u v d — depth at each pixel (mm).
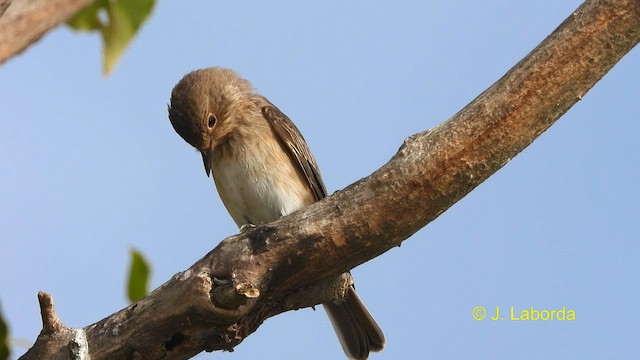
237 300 10281
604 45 10156
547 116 10312
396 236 10656
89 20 8914
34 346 10312
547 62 10188
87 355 10266
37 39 6191
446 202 10500
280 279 10750
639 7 10031
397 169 10398
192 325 10492
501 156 10375
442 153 10305
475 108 10320
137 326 10477
